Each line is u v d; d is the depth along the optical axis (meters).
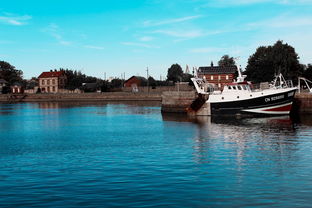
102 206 15.63
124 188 18.28
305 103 63.12
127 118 65.75
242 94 60.78
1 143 36.00
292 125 46.25
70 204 15.96
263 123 49.84
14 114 81.06
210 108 63.72
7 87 183.38
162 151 29.05
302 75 117.25
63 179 20.39
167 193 17.31
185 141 34.69
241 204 15.62
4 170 23.02
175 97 75.19
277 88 63.78
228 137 36.81
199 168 22.53
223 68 125.56
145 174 21.19
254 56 125.38
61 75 179.88
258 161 24.39
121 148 31.11
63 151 30.27
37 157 27.59
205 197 16.62
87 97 149.50
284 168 22.19
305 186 18.17
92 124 55.62
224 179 19.78
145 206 15.53
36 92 177.25
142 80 178.62
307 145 30.55
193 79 68.31
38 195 17.38
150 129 46.66
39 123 58.91
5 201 16.56
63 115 76.06
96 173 21.70
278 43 117.06
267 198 16.36
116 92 147.12
